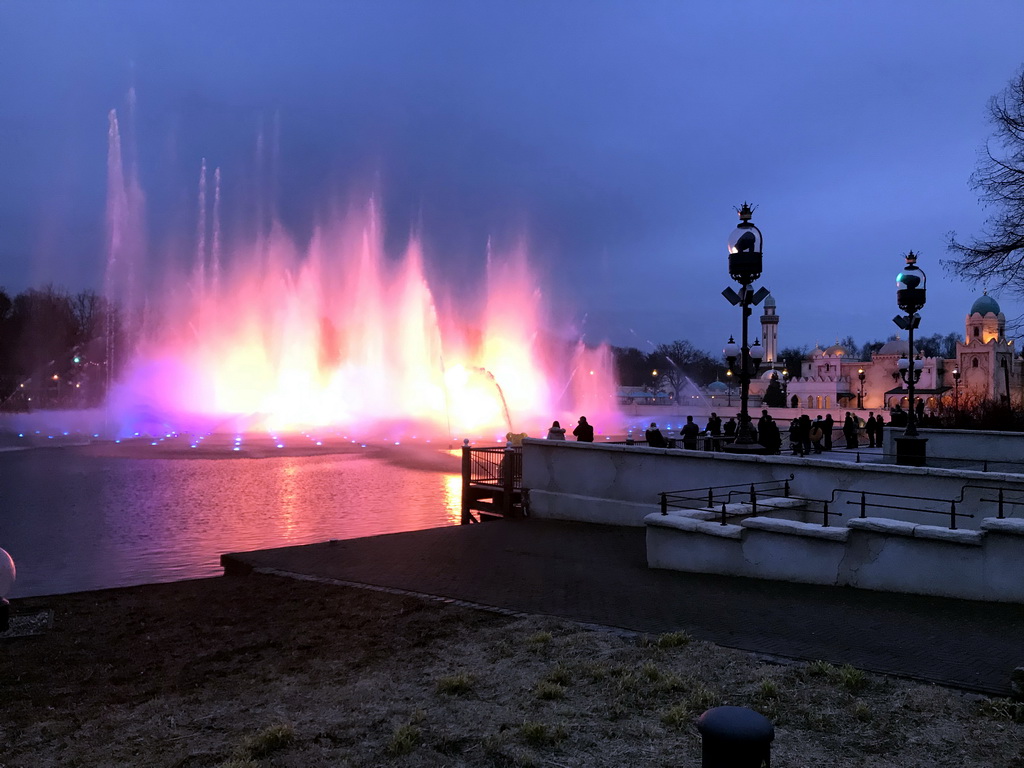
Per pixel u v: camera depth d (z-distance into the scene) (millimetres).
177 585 11742
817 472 14531
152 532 21766
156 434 59219
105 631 9367
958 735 5773
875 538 10656
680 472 16391
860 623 8898
